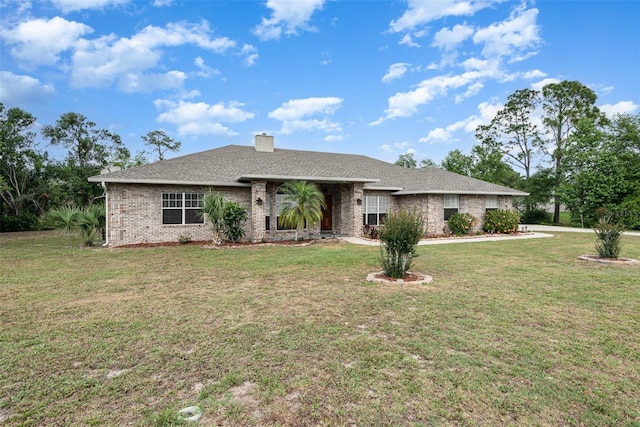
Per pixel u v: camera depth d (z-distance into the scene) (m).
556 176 32.25
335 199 19.22
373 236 17.12
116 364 3.66
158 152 38.72
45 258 11.14
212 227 14.55
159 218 15.28
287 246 14.12
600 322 4.96
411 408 2.86
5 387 3.19
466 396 3.04
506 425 2.64
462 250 13.09
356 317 5.16
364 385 3.22
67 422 2.67
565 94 32.88
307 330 4.62
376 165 23.09
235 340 4.29
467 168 43.19
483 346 4.11
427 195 18.94
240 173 16.81
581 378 3.37
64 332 4.57
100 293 6.64
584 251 12.80
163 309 5.58
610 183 25.50
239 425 2.63
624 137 28.03
